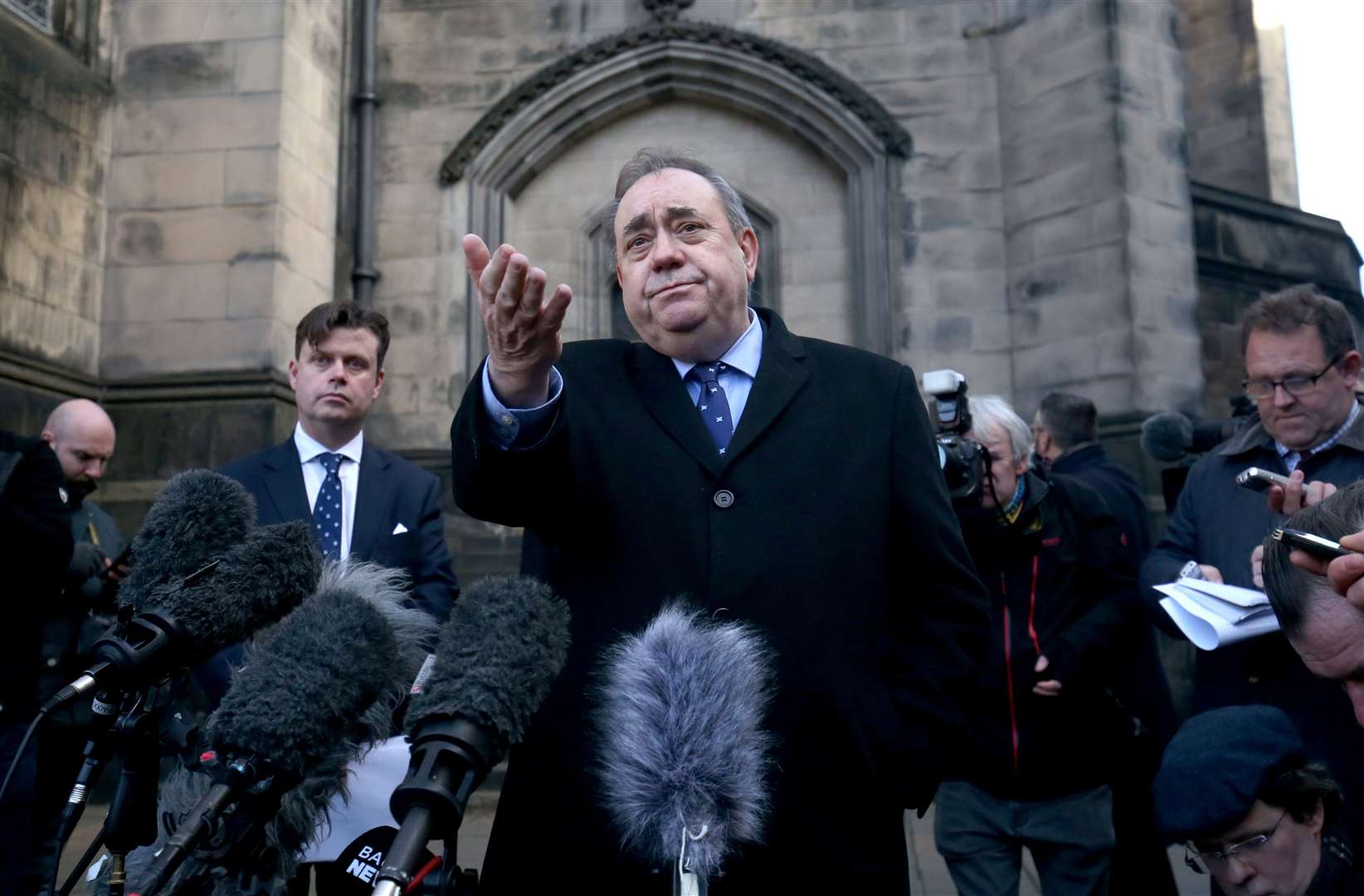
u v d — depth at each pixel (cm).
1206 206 974
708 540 168
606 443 176
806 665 162
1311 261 1037
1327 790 167
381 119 999
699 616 160
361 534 291
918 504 180
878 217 929
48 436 412
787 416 180
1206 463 278
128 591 134
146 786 128
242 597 133
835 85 938
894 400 187
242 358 762
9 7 741
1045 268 884
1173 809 169
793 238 965
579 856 159
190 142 790
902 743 168
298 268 807
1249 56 1378
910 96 941
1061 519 303
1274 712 175
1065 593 295
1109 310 844
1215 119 1396
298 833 137
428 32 1006
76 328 754
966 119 932
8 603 294
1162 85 877
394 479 306
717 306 180
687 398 181
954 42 941
